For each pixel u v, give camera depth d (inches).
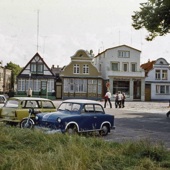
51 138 354.6
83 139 349.1
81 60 2465.6
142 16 977.5
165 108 1476.4
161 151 306.2
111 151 304.8
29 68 2428.6
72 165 247.1
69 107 544.4
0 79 2728.8
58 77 2474.2
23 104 587.5
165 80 2628.0
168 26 982.4
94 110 546.6
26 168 247.6
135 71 2534.5
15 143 341.4
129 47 2532.0
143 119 891.4
